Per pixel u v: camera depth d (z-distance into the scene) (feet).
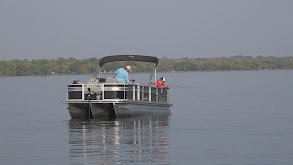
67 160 75.51
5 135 99.81
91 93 120.37
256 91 245.65
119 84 119.34
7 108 164.25
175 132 100.42
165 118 125.49
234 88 281.13
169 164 72.59
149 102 128.06
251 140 90.48
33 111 151.94
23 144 88.89
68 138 94.38
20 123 119.85
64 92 268.00
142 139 91.86
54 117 132.77
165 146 85.10
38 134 100.53
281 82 354.13
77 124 114.93
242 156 77.20
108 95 119.44
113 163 73.26
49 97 223.30
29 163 74.23
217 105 167.53
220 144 86.63
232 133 98.89
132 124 112.88
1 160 76.23
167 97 139.13
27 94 252.21
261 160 74.59
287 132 99.45
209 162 73.61
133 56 133.08
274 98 195.00
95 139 92.48
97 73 135.23
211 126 109.60
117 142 88.99
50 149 83.76
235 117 127.85
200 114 136.46
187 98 205.87
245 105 165.58
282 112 139.64
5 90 301.43
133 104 121.70
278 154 78.23
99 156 77.66
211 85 323.37
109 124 113.29
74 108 123.65
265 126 108.99
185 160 74.84
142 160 74.84
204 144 86.69
